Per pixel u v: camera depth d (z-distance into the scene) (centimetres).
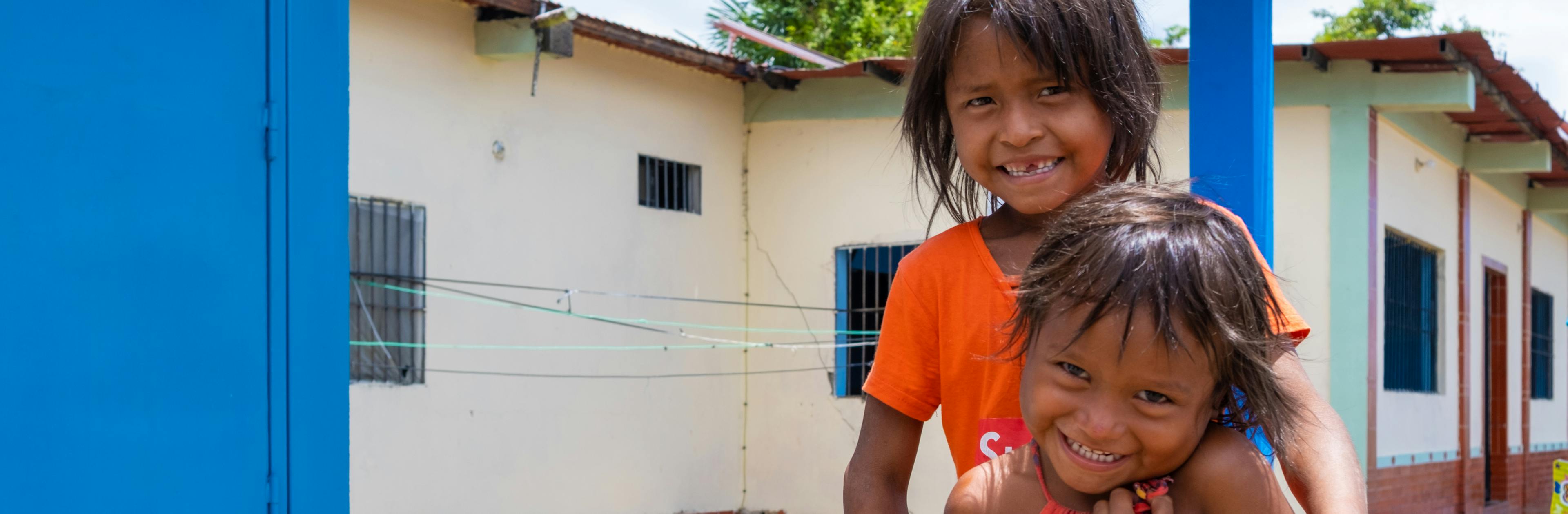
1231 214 146
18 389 122
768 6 1435
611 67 827
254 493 137
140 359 129
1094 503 136
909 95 178
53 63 125
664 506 863
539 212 771
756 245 936
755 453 932
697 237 896
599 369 814
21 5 123
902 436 175
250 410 137
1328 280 788
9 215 122
